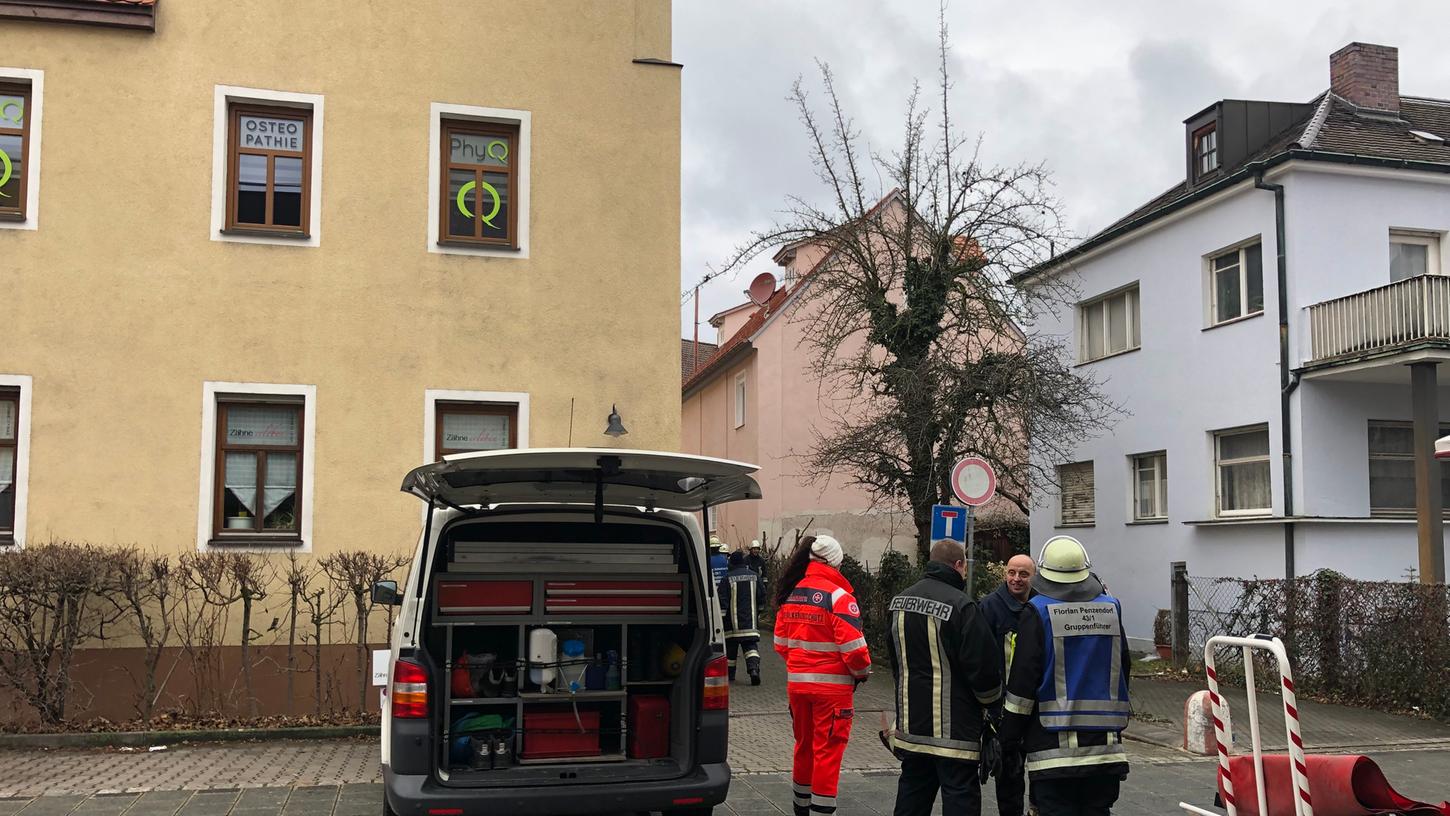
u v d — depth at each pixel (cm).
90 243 1166
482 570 649
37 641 1053
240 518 1183
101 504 1143
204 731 1033
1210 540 1842
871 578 1930
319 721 1097
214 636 1134
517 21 1288
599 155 1298
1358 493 1688
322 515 1188
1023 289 1720
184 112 1196
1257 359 1758
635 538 703
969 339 1752
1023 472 1825
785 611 696
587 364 1270
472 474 636
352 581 1130
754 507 2855
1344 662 1370
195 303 1180
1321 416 1680
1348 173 1720
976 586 1842
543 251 1272
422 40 1260
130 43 1191
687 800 622
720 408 3269
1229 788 571
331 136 1228
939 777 579
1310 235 1702
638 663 699
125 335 1163
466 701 630
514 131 1291
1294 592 1462
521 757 644
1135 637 2028
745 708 1269
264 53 1220
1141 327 2047
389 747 611
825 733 671
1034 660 528
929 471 1716
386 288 1227
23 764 929
